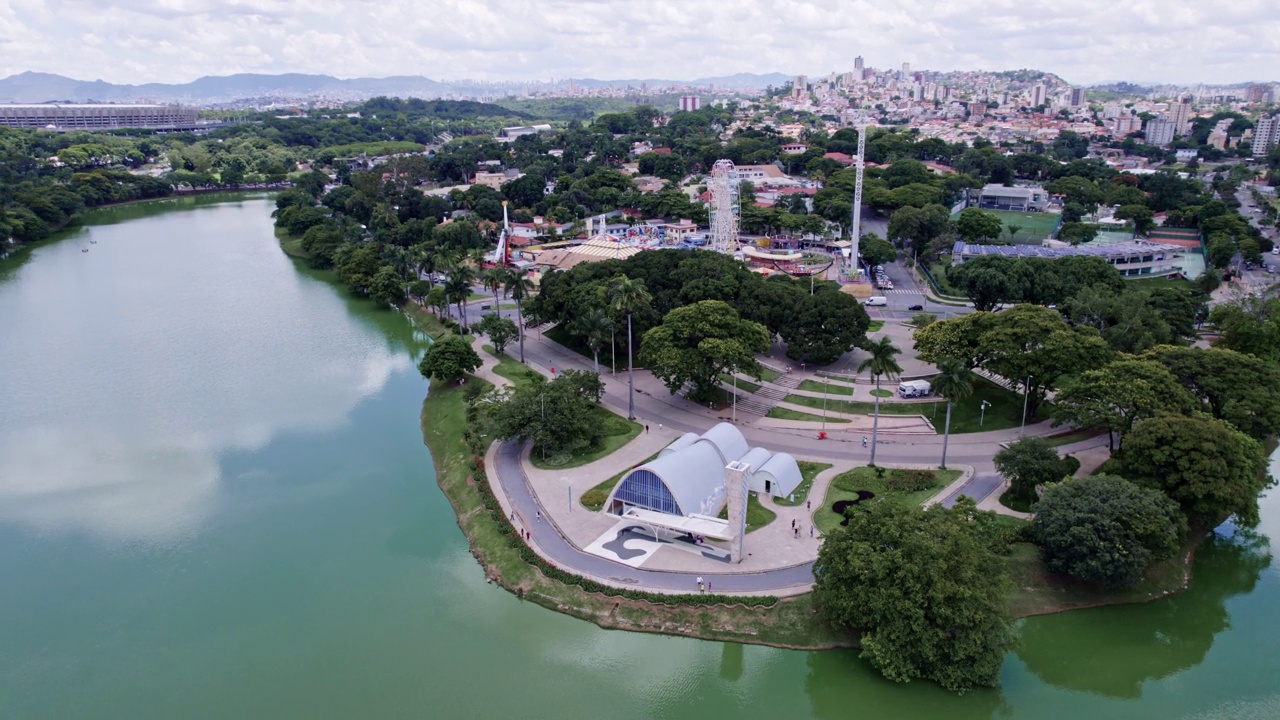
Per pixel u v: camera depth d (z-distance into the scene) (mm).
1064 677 92188
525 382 177500
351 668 94188
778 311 185375
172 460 150500
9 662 96250
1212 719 85812
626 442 147250
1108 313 177375
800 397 167000
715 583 104562
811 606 98938
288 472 145500
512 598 106625
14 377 194125
